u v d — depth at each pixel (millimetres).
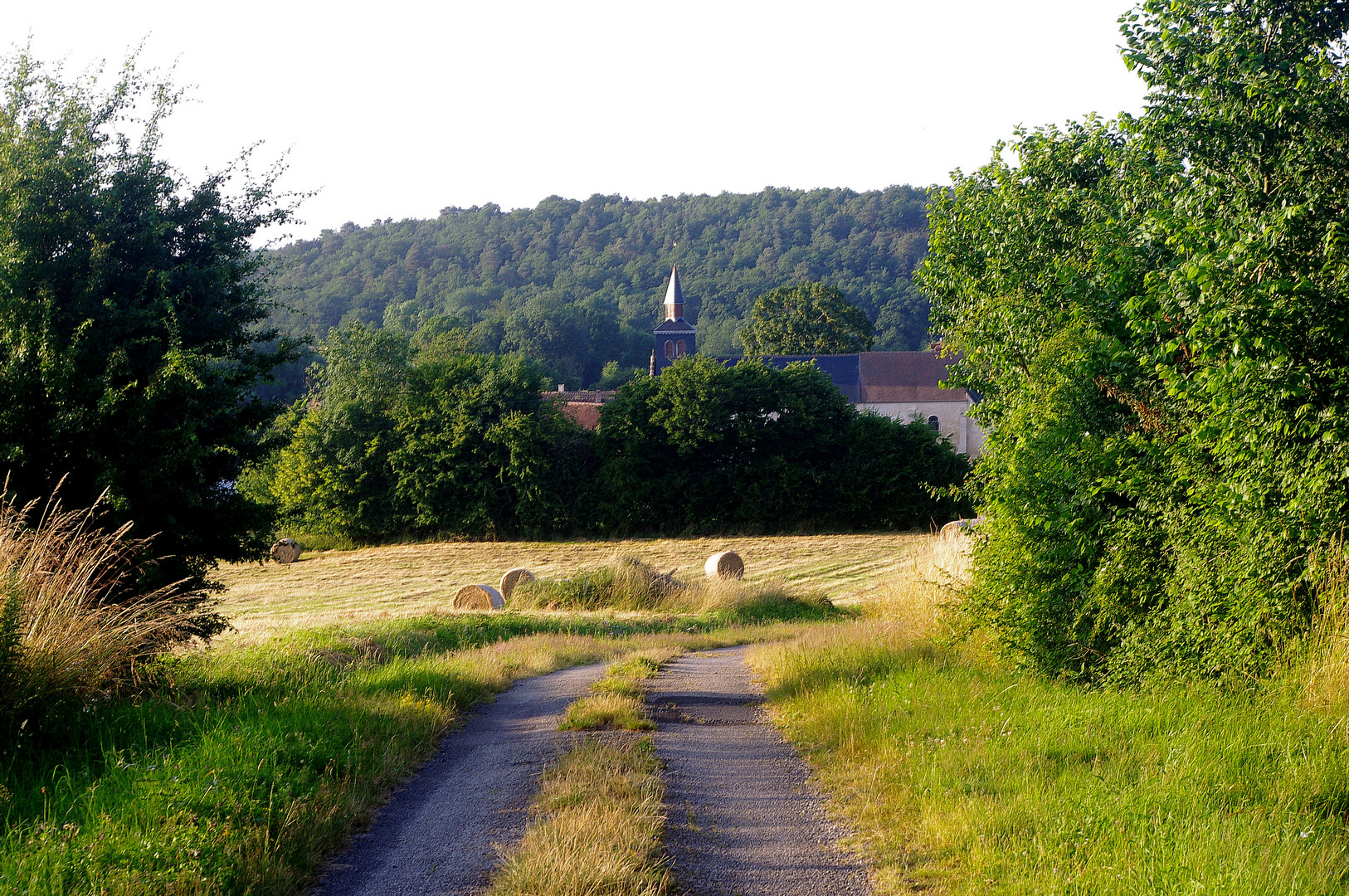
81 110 11852
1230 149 9188
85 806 5445
